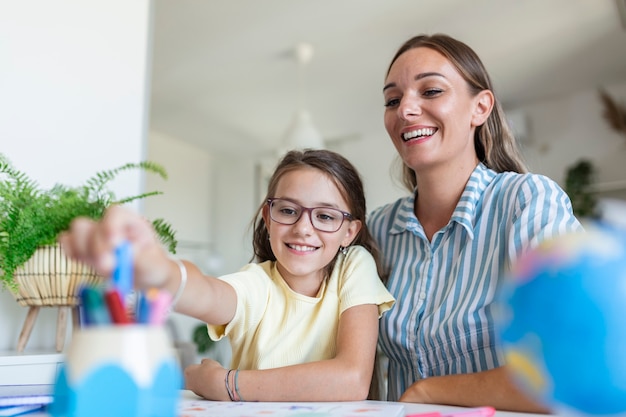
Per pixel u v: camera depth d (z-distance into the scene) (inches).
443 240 40.2
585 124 151.9
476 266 37.6
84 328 14.7
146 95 63.4
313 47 125.6
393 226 45.1
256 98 154.6
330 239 37.4
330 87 147.5
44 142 55.3
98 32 60.2
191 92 149.9
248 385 29.8
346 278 37.5
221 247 206.5
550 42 124.0
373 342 34.6
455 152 40.9
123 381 13.9
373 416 21.2
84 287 15.1
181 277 22.0
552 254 14.0
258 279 37.7
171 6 108.5
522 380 15.0
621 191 144.4
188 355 80.0
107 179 51.9
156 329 15.2
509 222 36.2
